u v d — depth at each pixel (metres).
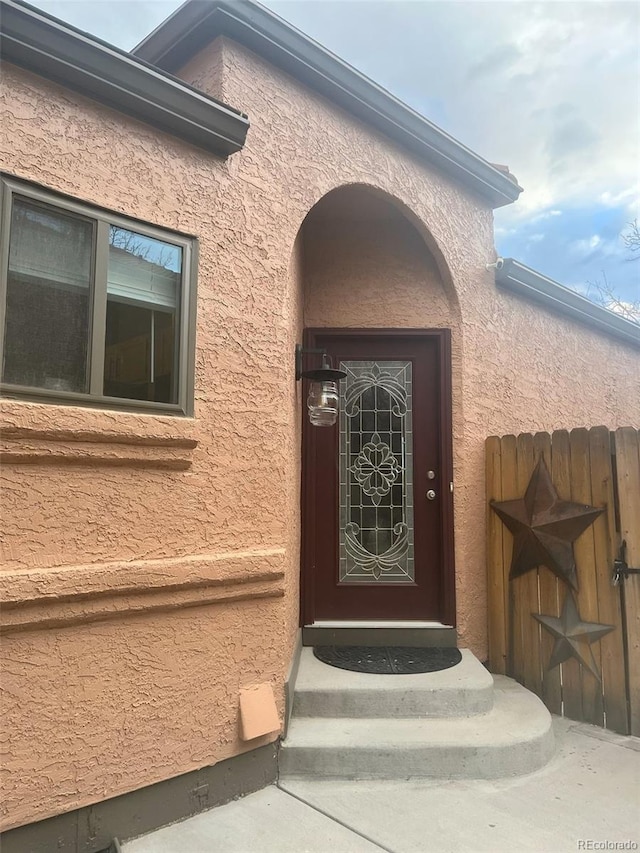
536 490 4.03
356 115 3.75
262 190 3.09
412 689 3.34
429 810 2.66
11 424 2.08
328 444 4.47
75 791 2.22
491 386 4.70
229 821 2.54
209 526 2.69
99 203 2.41
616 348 6.52
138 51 3.47
